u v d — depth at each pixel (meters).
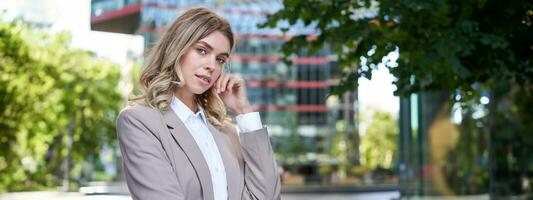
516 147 10.82
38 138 22.14
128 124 1.77
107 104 33.69
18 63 15.88
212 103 2.06
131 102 1.87
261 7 27.64
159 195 1.68
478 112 11.04
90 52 29.38
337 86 5.34
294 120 52.75
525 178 10.76
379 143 65.06
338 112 54.16
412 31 4.84
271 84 52.91
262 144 2.00
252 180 1.96
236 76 2.08
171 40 1.84
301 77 54.09
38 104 19.16
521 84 5.54
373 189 33.41
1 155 20.44
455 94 5.44
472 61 5.09
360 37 5.02
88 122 33.62
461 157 12.03
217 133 1.97
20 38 15.82
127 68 31.92
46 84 17.61
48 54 18.53
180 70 1.83
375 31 4.98
